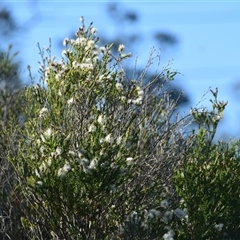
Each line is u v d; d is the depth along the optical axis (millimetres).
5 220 14711
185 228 14195
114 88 14227
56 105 14094
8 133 14969
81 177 13180
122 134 13734
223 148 15109
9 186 14773
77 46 14406
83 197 13469
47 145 13281
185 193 14227
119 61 14492
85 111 13852
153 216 13969
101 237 13812
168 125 14797
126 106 14180
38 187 13320
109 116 13820
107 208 13906
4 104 18047
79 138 13477
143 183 14250
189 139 14922
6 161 14742
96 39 14562
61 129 13844
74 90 14086
